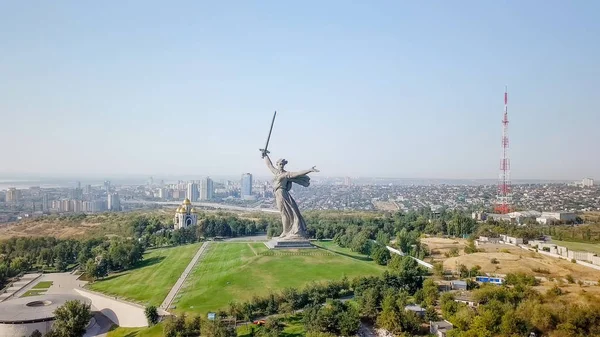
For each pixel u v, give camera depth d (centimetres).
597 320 12500
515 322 12356
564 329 12325
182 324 13150
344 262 19475
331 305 13512
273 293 14925
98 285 19638
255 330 13150
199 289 16888
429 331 13100
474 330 12038
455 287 16488
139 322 15025
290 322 13725
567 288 16600
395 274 16450
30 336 14112
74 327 14050
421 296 15088
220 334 12138
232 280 17188
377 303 14200
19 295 18638
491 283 16588
